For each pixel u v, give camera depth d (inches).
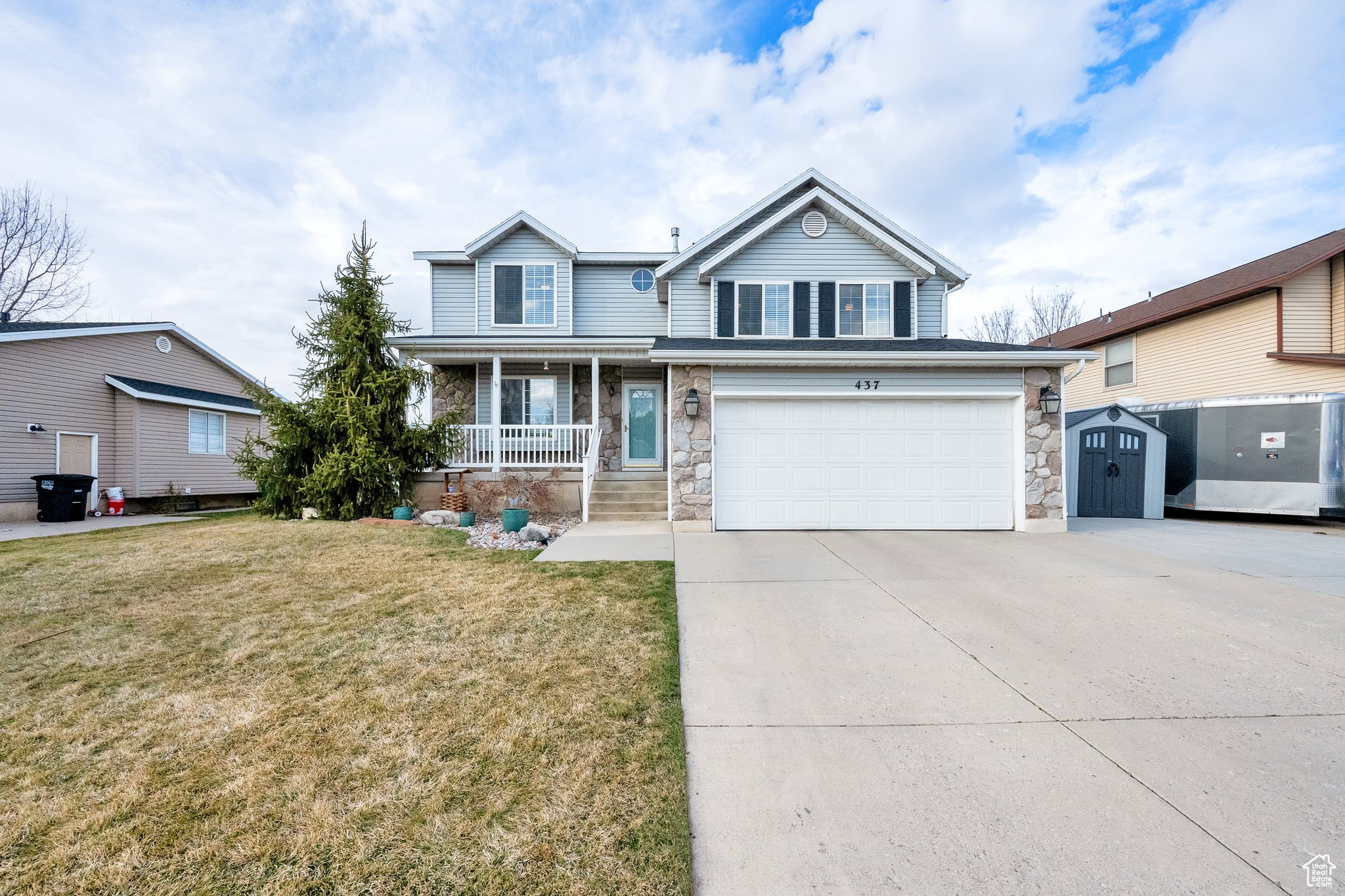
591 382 538.6
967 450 335.6
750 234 453.1
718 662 145.9
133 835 82.6
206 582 219.3
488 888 73.2
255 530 335.6
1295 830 83.1
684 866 76.9
